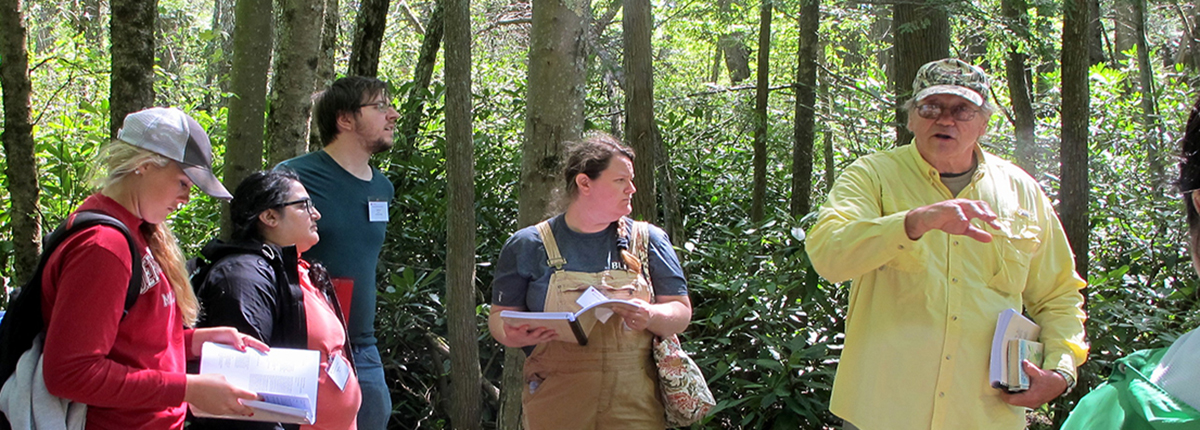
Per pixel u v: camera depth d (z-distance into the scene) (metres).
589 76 7.26
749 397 3.66
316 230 3.06
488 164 5.85
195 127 2.17
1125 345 4.12
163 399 2.01
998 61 9.33
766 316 4.00
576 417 2.58
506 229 5.45
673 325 2.60
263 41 3.86
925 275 2.31
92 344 1.89
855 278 2.48
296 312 2.61
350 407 2.79
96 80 5.88
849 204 2.38
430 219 5.21
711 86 9.06
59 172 4.48
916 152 2.48
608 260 2.64
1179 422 1.14
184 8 12.21
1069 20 4.24
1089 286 4.23
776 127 8.42
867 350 2.41
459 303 3.91
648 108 4.48
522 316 2.44
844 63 11.35
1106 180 6.19
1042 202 2.50
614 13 8.89
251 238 2.67
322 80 5.44
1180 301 4.57
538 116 3.47
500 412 3.68
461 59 3.80
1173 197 5.16
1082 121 4.25
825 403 3.74
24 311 1.96
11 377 1.95
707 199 6.64
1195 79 8.84
